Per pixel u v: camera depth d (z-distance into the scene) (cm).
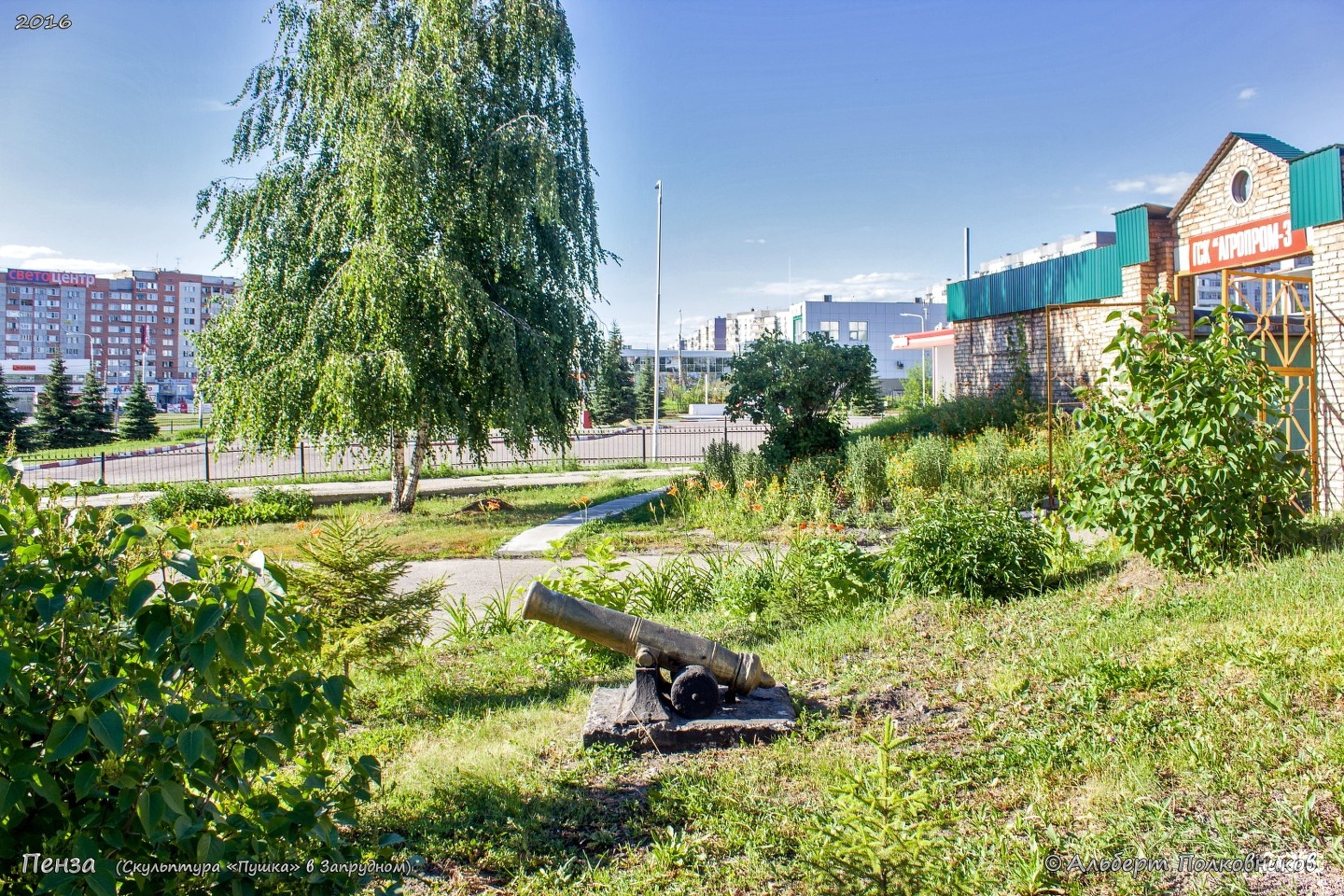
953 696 512
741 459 1666
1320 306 1077
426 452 1727
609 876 351
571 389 1784
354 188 1489
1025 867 314
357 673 680
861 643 640
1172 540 698
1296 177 1114
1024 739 431
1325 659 448
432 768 474
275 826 269
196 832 239
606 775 454
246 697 273
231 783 265
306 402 1544
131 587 246
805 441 1781
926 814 367
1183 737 405
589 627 511
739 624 776
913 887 292
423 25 1552
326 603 625
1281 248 1120
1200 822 339
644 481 2252
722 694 524
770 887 335
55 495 267
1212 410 680
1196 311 1612
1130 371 727
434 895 346
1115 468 725
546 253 1720
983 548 733
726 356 10406
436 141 1554
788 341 1870
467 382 1588
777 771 439
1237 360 692
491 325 1556
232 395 1570
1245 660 471
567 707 577
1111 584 713
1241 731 402
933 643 622
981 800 385
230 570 276
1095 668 499
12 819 225
